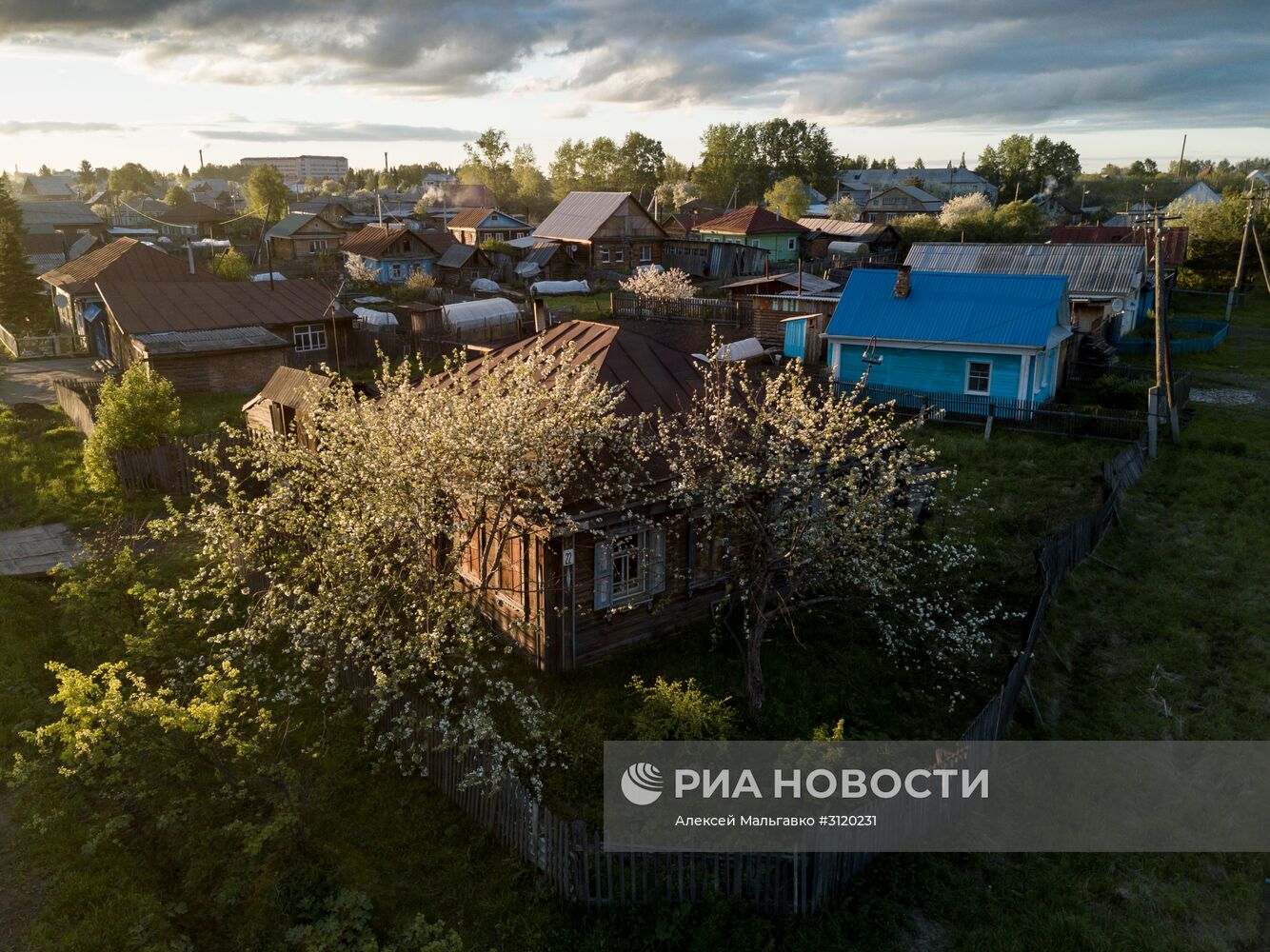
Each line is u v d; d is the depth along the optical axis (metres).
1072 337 35.53
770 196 109.50
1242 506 22.64
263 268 70.69
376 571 12.69
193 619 16.28
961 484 24.28
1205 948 10.20
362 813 11.76
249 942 9.77
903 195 113.50
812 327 37.12
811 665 15.68
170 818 11.06
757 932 10.12
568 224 72.12
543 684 14.92
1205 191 129.62
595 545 15.20
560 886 10.52
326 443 13.45
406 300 59.53
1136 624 17.28
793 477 13.18
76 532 20.78
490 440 12.02
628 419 15.87
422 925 9.81
